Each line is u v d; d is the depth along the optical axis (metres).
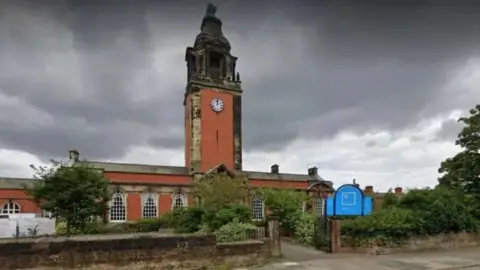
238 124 51.25
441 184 28.34
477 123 26.47
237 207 23.19
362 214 19.70
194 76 49.31
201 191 34.44
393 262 15.33
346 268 14.16
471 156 26.78
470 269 14.09
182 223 26.62
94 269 12.23
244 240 15.87
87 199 30.00
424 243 18.64
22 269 11.37
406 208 20.25
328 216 19.45
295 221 24.27
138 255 12.95
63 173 30.16
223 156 49.00
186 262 13.70
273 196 28.55
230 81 51.84
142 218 40.34
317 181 52.94
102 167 41.66
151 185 42.69
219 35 53.59
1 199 42.16
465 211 20.77
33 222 29.06
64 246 11.95
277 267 14.45
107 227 34.94
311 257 16.73
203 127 48.47
